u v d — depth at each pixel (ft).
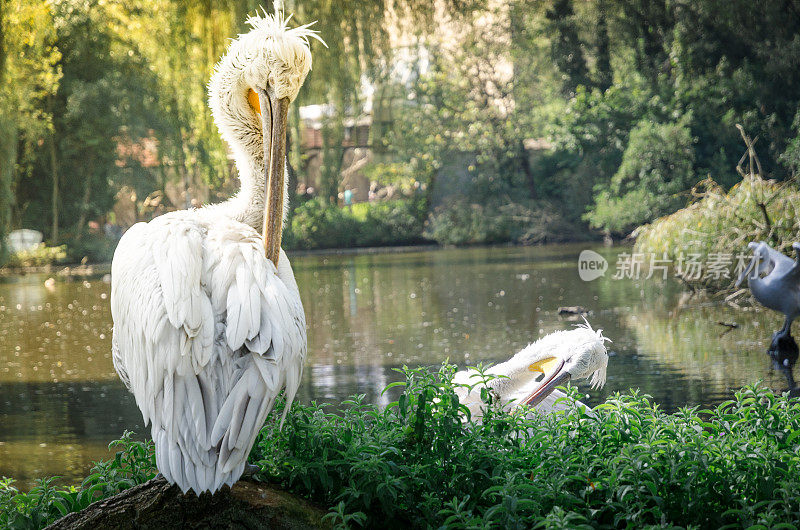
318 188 131.44
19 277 85.10
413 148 124.67
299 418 10.89
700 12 91.40
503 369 16.12
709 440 10.94
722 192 48.34
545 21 111.14
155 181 113.29
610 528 9.88
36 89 100.42
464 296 53.57
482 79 123.75
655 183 94.94
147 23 84.12
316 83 80.48
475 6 104.27
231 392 8.75
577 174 115.24
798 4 87.35
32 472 19.30
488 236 118.42
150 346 9.06
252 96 12.73
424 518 10.13
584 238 112.88
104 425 23.79
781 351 29.40
